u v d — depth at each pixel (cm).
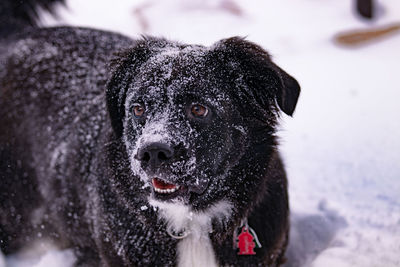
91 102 365
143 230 304
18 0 484
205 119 270
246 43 298
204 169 271
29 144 385
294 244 377
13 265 389
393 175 455
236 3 1063
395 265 331
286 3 1132
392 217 388
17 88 399
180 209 295
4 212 397
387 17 1038
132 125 284
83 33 422
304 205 423
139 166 265
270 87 284
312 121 615
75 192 353
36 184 383
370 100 662
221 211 299
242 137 288
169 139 252
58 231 380
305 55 909
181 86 268
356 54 898
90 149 345
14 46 427
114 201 312
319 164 498
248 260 307
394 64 820
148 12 1038
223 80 283
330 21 1043
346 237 368
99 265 360
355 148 523
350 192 438
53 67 397
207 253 308
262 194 304
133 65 306
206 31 975
